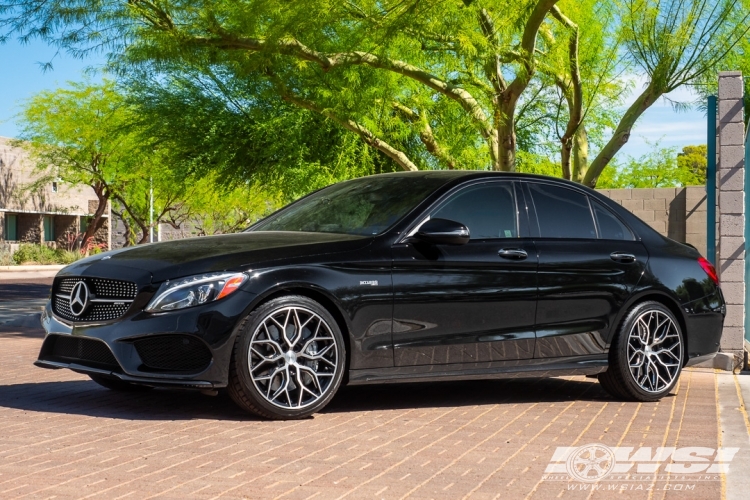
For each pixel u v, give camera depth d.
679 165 42.69
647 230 7.32
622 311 6.86
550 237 6.68
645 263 7.05
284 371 5.51
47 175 45.31
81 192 50.41
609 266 6.82
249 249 5.68
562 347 6.60
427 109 15.34
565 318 6.61
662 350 7.02
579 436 5.30
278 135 16.50
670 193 15.91
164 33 12.05
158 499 3.65
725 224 9.02
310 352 5.61
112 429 5.13
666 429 5.61
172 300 5.37
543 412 6.21
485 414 6.04
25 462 4.26
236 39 12.29
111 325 5.48
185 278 5.42
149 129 17.23
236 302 5.38
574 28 12.80
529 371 6.48
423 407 6.28
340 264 5.73
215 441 4.84
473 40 11.22
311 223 6.53
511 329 6.36
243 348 5.38
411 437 5.12
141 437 4.91
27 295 21.89
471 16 11.08
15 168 44.25
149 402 6.14
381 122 14.76
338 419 5.66
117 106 18.30
